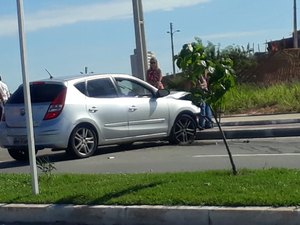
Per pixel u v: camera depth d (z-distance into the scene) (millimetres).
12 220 8000
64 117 12445
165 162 11781
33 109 12523
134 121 13641
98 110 13023
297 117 18234
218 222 6984
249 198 7090
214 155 12375
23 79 8180
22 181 9555
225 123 17797
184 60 8344
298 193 7176
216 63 8344
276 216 6746
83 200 7770
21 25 8148
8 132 12844
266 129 15508
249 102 21781
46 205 7875
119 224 7426
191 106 14797
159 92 14203
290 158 11406
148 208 7301
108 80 13477
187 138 14773
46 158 12898
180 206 7230
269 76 40250
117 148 14508
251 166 10586
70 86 12734
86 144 12898
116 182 8781
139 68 18484
